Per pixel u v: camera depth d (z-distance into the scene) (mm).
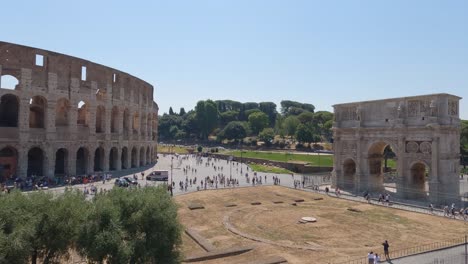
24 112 75062
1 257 21562
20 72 74688
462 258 34781
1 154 75938
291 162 124812
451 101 65250
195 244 40156
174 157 164375
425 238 42688
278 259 34000
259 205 62344
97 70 90750
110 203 27391
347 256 35688
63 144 81812
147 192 30188
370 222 50562
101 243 25047
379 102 73125
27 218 24578
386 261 33969
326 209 59438
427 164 65000
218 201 64812
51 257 26391
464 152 132500
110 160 103125
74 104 84062
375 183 77125
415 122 67062
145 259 26516
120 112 98938
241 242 40469
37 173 84125
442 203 62531
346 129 78625
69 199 27641
